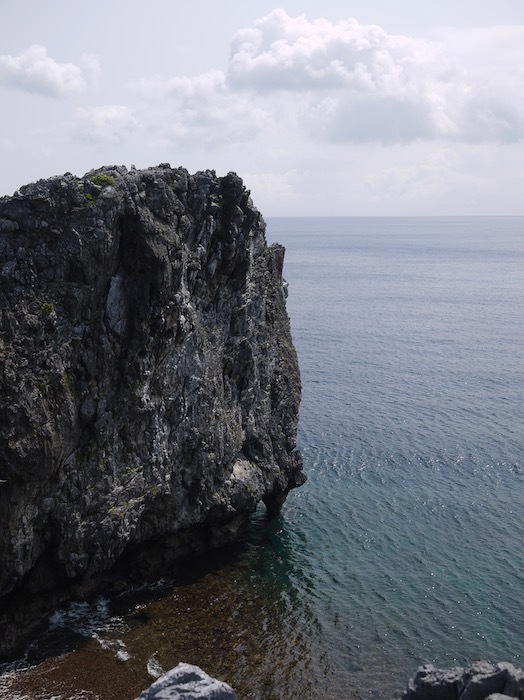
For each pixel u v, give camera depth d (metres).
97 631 52.84
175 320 57.16
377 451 87.62
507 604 56.88
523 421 99.25
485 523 69.69
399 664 50.19
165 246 54.31
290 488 74.38
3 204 50.59
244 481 66.69
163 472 59.38
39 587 53.78
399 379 123.19
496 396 112.31
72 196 51.34
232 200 61.72
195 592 58.78
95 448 54.59
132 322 54.78
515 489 77.19
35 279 50.78
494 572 61.31
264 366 71.06
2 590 50.66
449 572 61.41
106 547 55.31
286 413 74.50
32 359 50.06
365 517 71.31
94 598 57.03
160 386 58.25
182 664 34.69
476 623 54.69
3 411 47.97
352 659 50.62
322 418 100.19
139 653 50.38
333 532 68.62
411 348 151.50
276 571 62.09
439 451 87.62
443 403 108.12
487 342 158.38
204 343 62.41
